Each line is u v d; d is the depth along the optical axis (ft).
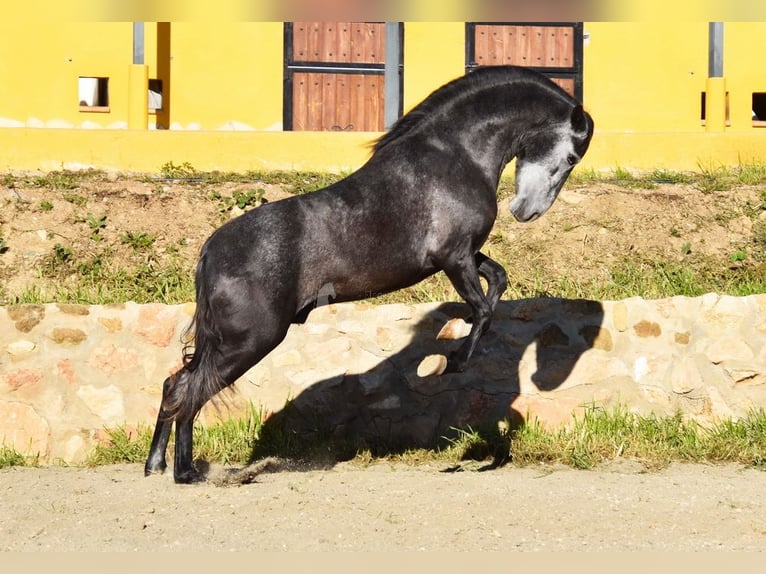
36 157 42.32
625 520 21.40
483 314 24.36
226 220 37.65
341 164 42.57
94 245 36.04
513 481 24.44
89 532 20.75
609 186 39.34
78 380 28.43
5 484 24.81
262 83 53.62
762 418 28.27
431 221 24.03
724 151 42.75
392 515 21.63
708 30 53.06
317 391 28.55
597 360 28.94
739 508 22.29
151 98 52.85
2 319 28.35
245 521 21.33
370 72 54.49
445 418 28.68
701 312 29.17
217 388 23.95
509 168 41.81
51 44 52.44
